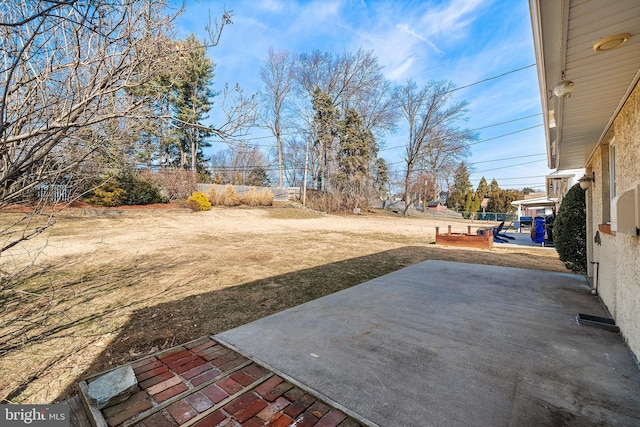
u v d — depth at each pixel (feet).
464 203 109.91
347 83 82.17
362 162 82.99
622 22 4.99
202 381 6.40
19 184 6.06
